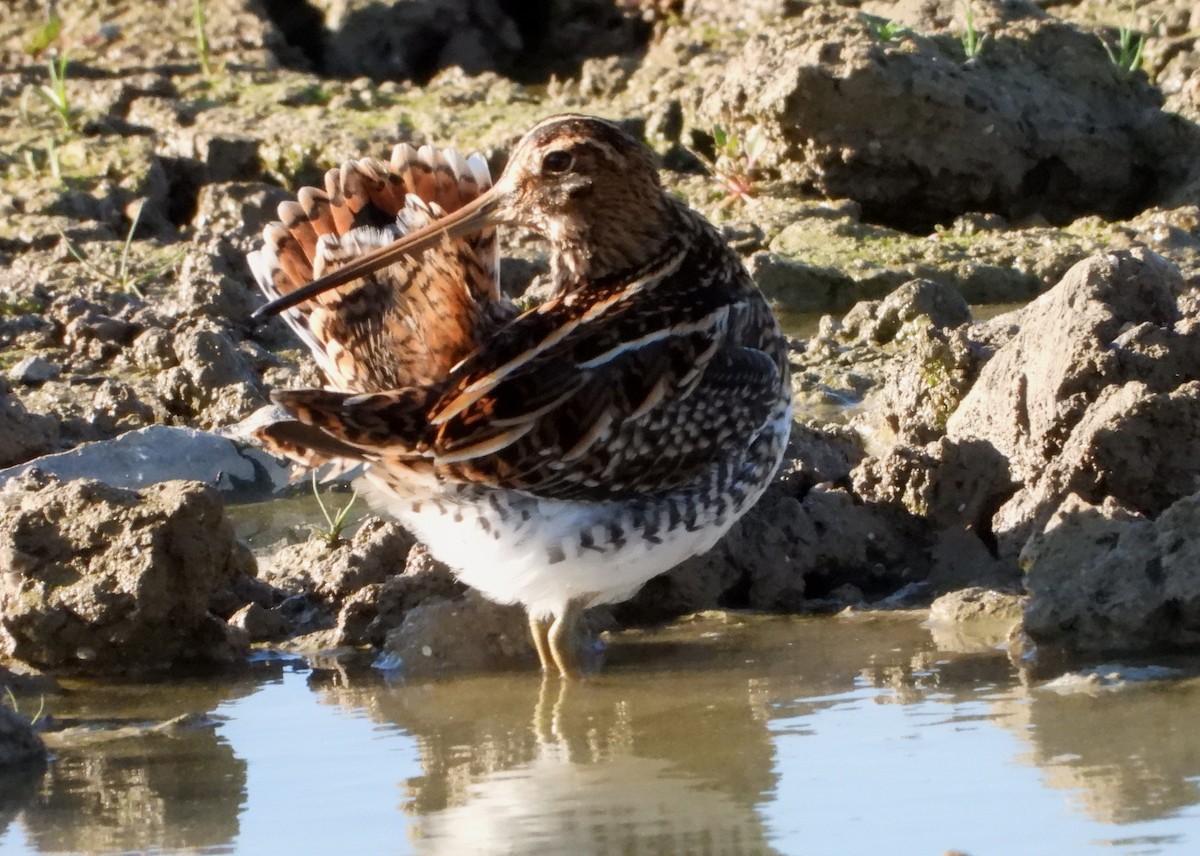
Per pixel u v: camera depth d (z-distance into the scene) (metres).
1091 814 7.59
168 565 10.63
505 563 9.91
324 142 21.52
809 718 9.18
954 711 9.14
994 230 19.48
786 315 17.70
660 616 11.39
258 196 19.84
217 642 10.83
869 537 11.71
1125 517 10.51
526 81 27.38
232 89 24.09
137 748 9.25
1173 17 23.33
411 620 10.69
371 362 10.44
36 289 17.75
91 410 14.98
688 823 7.84
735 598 11.60
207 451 13.88
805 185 20.28
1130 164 20.70
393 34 27.12
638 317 10.12
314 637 11.05
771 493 11.97
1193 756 8.22
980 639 10.47
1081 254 18.09
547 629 10.39
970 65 20.31
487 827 7.92
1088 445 11.18
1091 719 8.86
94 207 20.08
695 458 10.03
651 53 25.83
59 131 22.19
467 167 11.00
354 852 7.70
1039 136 20.30
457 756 8.96
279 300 9.94
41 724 9.70
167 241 19.69
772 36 20.92
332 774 8.74
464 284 10.30
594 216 10.48
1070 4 24.47
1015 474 12.03
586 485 9.78
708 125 21.03
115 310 17.28
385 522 12.02
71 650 10.64
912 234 20.17
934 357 13.26
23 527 10.84
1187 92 21.52
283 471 13.96
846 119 19.72
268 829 8.00
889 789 8.07
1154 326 11.86
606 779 8.50
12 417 14.00
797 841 7.55
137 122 22.81
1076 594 10.24
